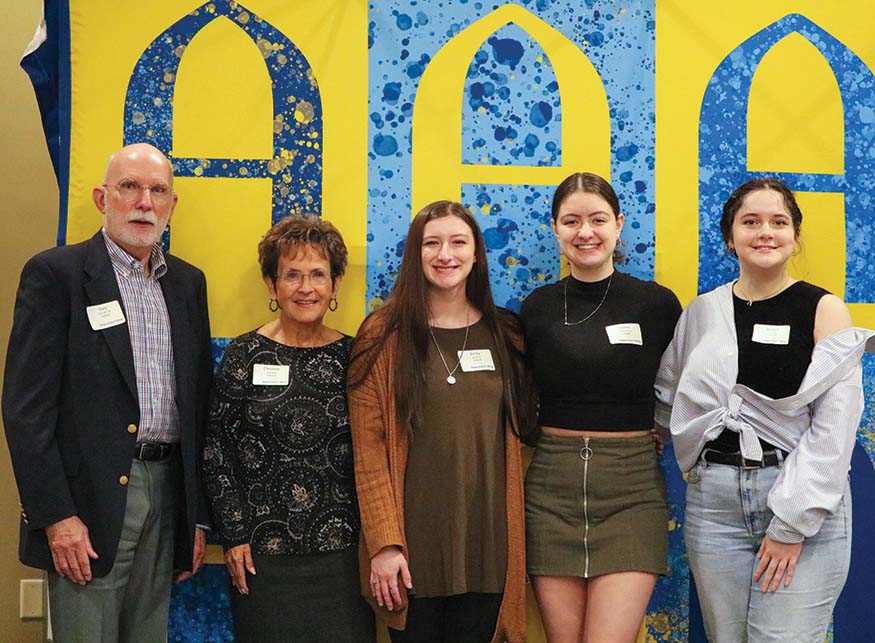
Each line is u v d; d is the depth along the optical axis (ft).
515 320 8.77
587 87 9.61
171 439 8.08
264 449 7.98
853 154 9.78
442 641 8.05
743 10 9.70
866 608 9.49
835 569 7.44
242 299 9.37
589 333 8.25
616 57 9.63
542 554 8.18
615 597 7.90
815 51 9.76
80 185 9.28
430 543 7.79
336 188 9.45
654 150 9.64
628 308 8.39
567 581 8.19
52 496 7.36
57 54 9.36
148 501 7.90
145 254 8.14
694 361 8.05
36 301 7.56
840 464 7.23
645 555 7.94
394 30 9.50
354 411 8.00
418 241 8.07
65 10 9.29
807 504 7.16
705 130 9.67
